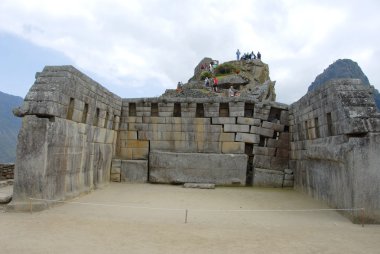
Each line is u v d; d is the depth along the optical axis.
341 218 13.13
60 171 14.51
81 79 15.88
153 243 9.32
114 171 22.20
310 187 17.98
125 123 22.95
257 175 21.59
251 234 10.53
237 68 50.41
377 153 12.44
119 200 16.33
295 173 20.94
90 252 8.43
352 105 13.38
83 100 16.31
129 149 22.84
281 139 22.25
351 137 12.80
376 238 10.23
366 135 12.68
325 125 15.53
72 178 15.81
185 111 22.41
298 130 20.28
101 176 20.05
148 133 22.72
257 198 17.86
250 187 21.44
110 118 20.89
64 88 14.15
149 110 22.75
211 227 11.38
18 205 12.78
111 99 20.72
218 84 44.84
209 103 22.23
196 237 10.04
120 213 13.25
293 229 11.30
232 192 19.53
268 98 40.69
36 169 13.13
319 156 15.92
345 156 12.87
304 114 18.88
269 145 22.12
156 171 22.19
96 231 10.36
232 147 21.92
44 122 13.31
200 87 42.94
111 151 21.84
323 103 15.70
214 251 8.77
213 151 22.12
